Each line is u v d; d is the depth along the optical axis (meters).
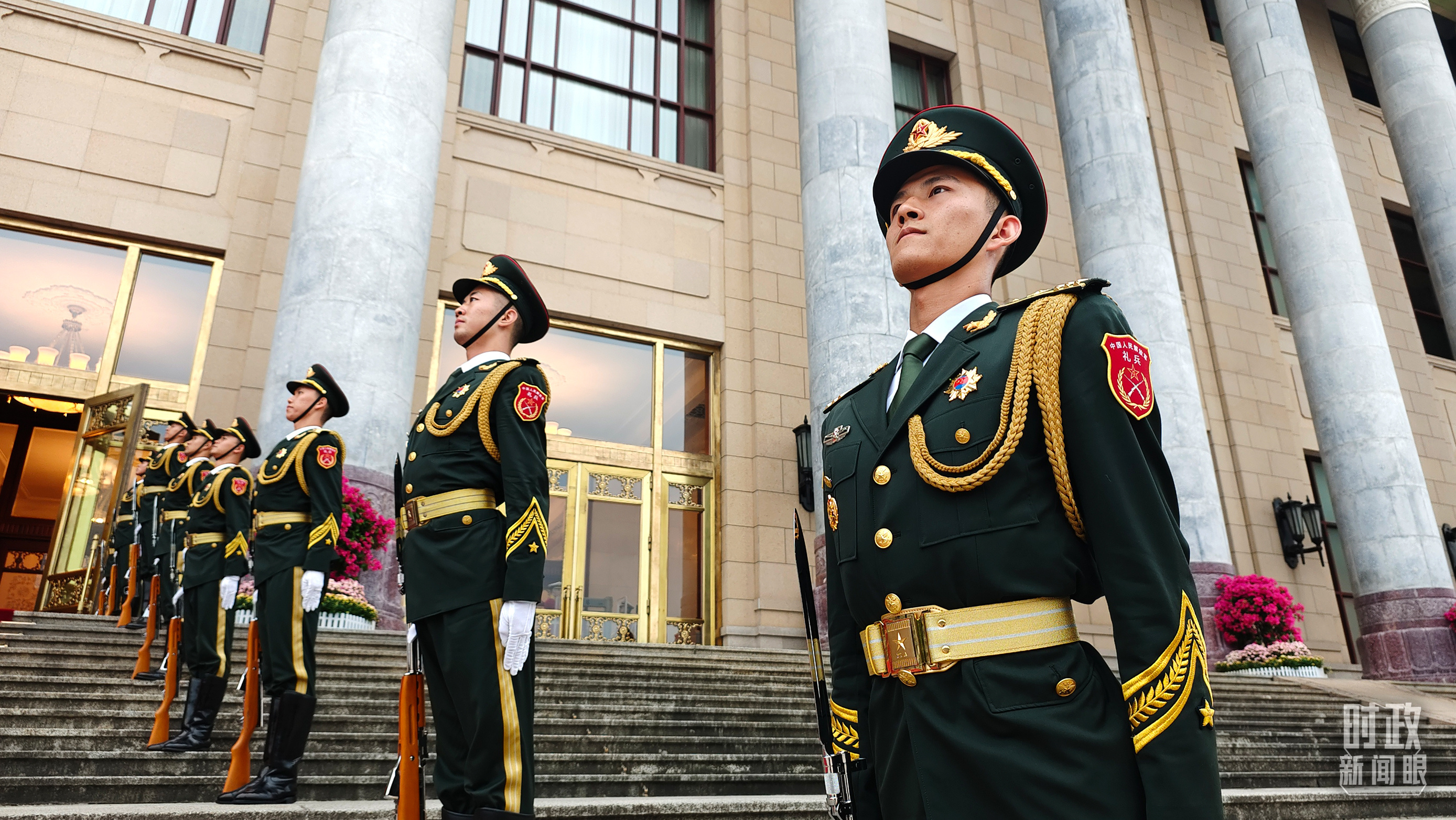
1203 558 12.80
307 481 4.97
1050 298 1.65
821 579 10.80
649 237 15.20
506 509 3.40
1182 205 19.45
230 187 12.59
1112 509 1.46
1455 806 6.35
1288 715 9.24
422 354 13.00
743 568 14.05
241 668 6.73
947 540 1.55
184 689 6.15
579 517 13.81
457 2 15.28
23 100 11.76
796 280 15.85
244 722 4.64
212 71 13.00
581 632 13.32
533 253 14.25
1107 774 1.36
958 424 1.61
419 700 3.30
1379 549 14.07
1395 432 14.54
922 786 1.46
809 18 13.56
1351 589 18.22
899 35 18.30
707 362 15.39
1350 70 23.59
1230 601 12.71
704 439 14.95
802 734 7.20
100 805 4.24
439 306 13.32
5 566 16.52
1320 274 15.49
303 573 4.89
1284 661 12.06
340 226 10.17
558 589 13.39
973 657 1.48
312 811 4.09
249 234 12.50
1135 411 1.53
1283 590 12.74
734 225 15.89
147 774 4.90
